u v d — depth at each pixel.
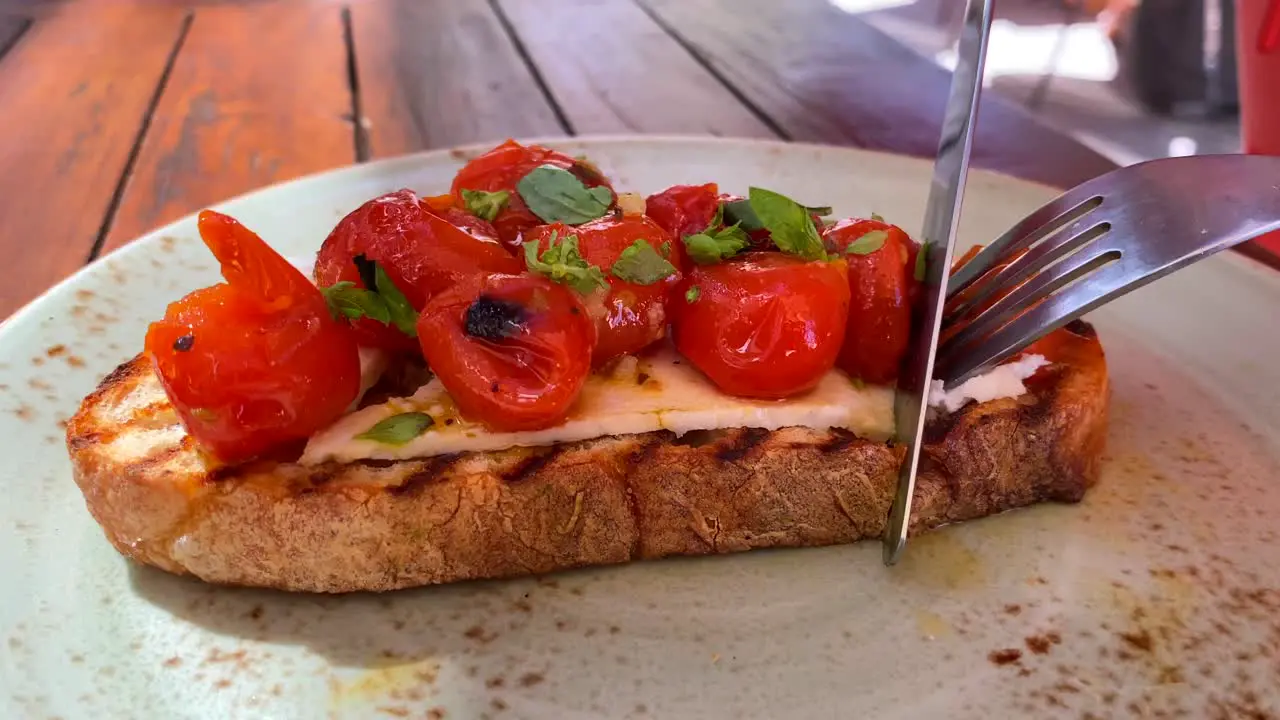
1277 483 0.16
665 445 0.15
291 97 0.34
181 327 0.13
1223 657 0.13
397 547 0.14
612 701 0.12
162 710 0.12
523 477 0.14
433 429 0.14
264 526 0.14
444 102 0.34
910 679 0.13
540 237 0.15
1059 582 0.14
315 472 0.14
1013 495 0.15
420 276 0.14
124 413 0.15
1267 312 0.19
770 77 0.36
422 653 0.13
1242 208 0.14
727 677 0.13
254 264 0.13
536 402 0.13
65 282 0.19
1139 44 0.47
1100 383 0.16
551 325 0.13
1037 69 0.51
